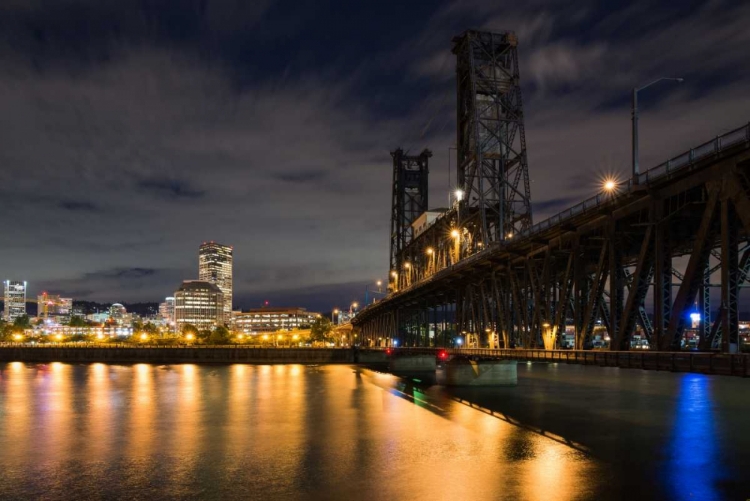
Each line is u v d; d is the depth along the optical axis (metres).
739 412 65.88
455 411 67.06
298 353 181.62
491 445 48.12
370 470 40.59
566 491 35.62
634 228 44.38
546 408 69.25
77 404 75.38
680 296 34.66
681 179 36.31
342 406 71.75
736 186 31.86
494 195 99.75
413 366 135.00
